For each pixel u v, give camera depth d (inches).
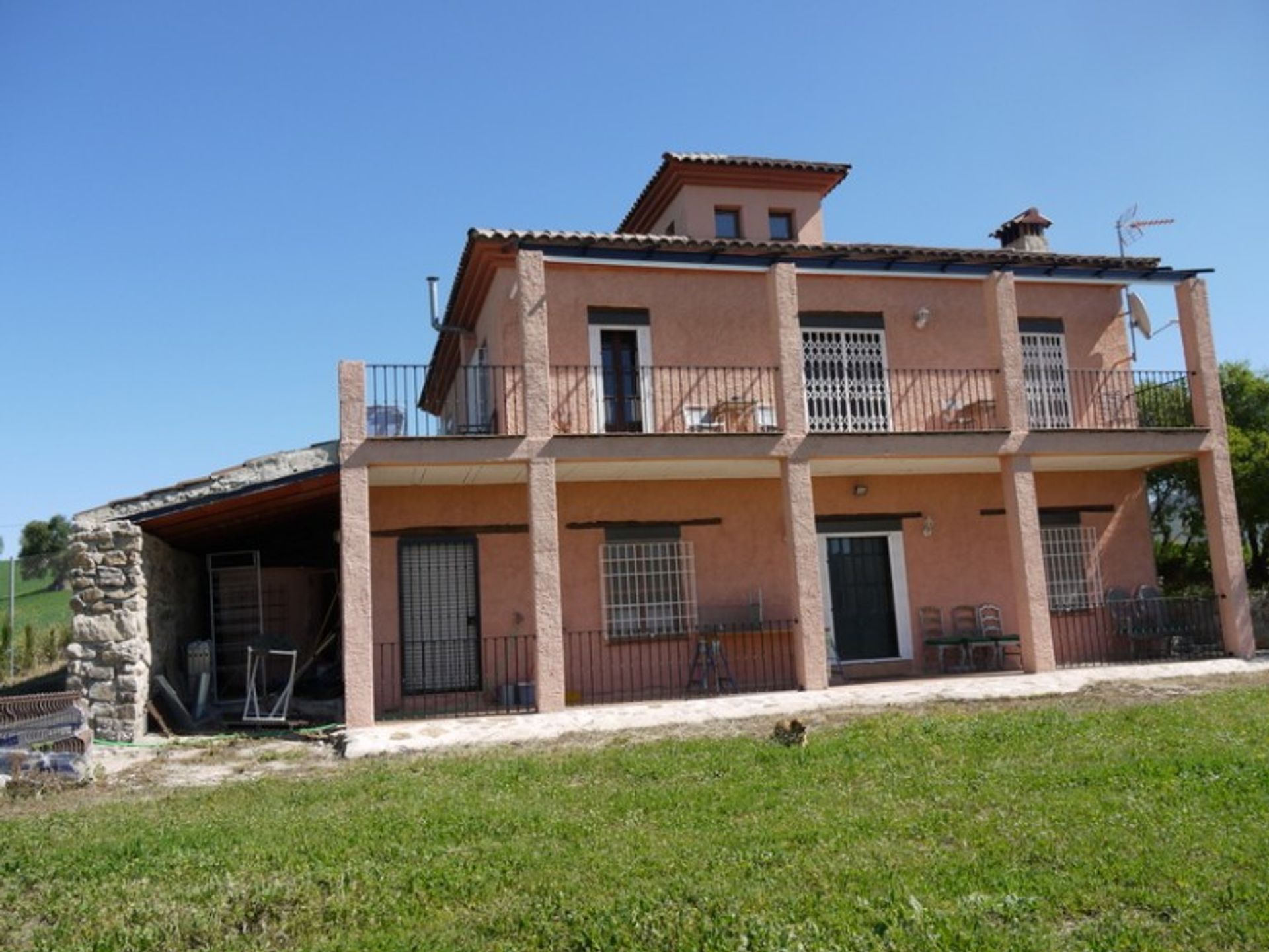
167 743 433.1
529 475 460.1
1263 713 374.3
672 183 689.6
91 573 448.5
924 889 194.2
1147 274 572.4
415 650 513.3
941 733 357.4
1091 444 541.3
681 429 551.2
